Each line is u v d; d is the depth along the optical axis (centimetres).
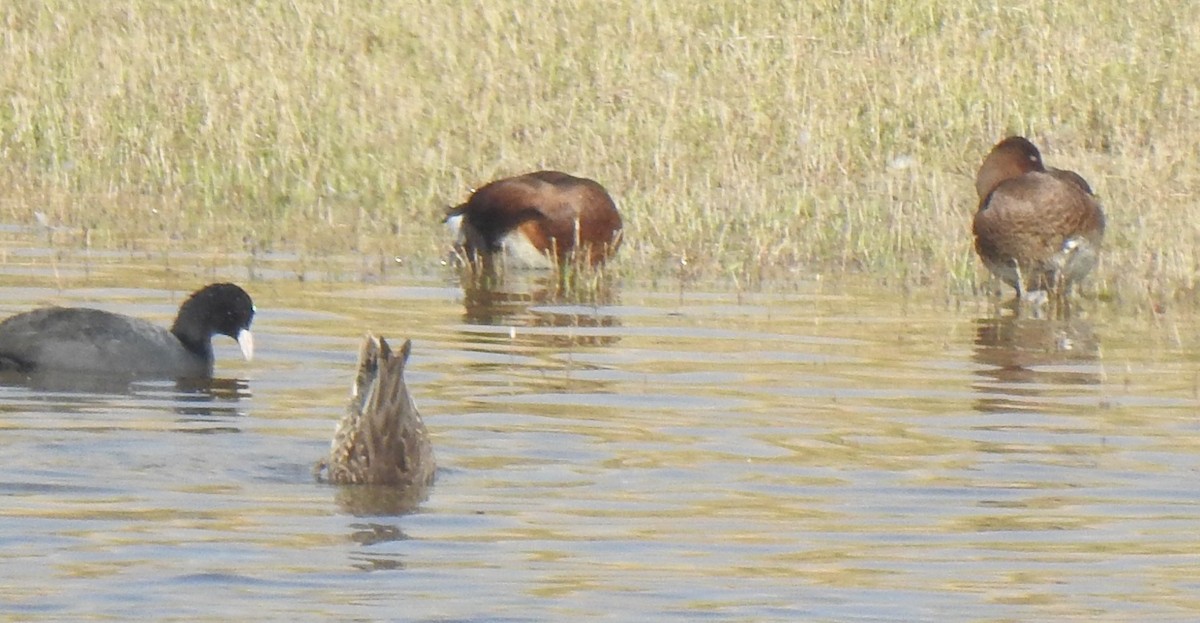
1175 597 1655
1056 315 3212
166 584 1641
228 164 4366
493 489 1998
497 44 5050
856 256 3703
